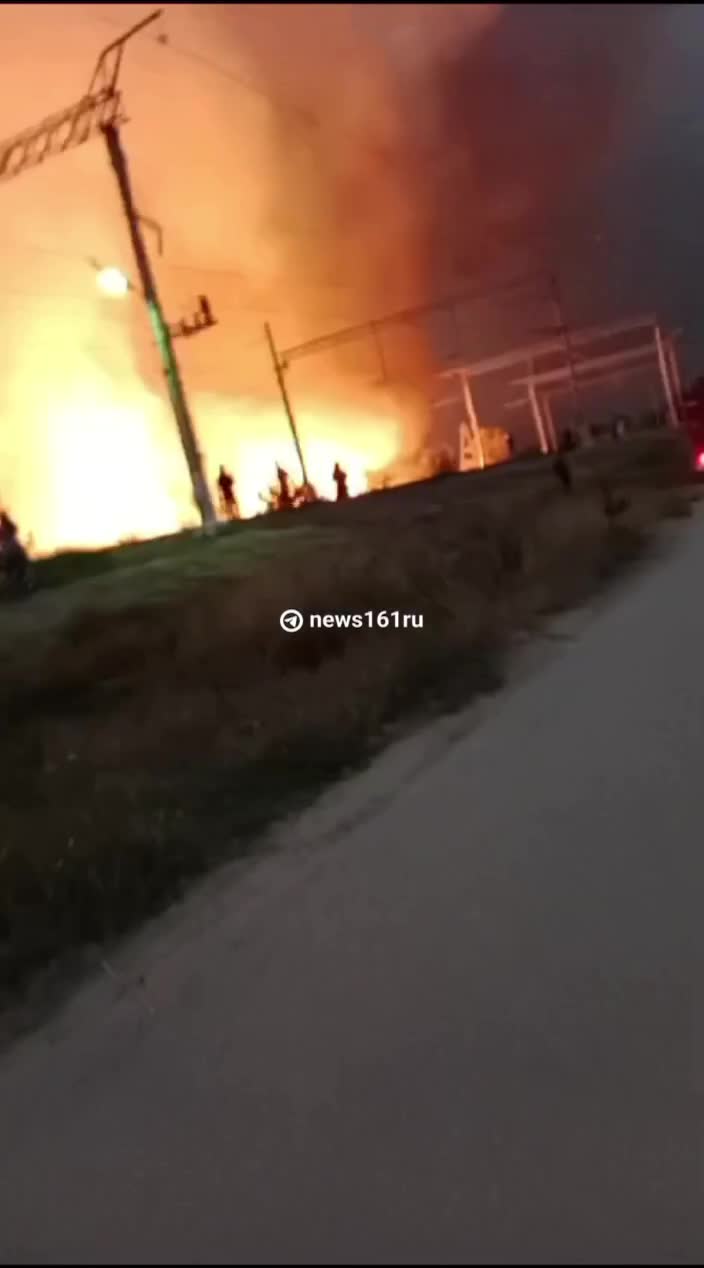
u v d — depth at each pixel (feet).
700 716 29.12
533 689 35.76
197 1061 15.98
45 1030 18.04
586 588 53.83
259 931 20.20
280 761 30.60
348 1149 13.10
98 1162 13.93
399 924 19.33
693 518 79.00
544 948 17.46
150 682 40.37
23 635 46.85
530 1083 13.79
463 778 27.50
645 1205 11.35
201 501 87.56
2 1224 12.91
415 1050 15.05
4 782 29.99
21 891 22.40
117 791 28.25
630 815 22.80
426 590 50.14
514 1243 11.07
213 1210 12.42
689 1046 13.99
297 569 53.88
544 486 100.89
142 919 21.89
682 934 17.12
